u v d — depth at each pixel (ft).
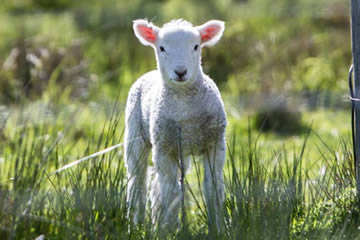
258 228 32.68
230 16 117.91
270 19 118.73
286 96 82.28
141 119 43.45
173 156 40.75
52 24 126.72
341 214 35.96
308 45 101.09
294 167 37.01
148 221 35.60
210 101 40.04
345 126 72.74
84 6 143.95
